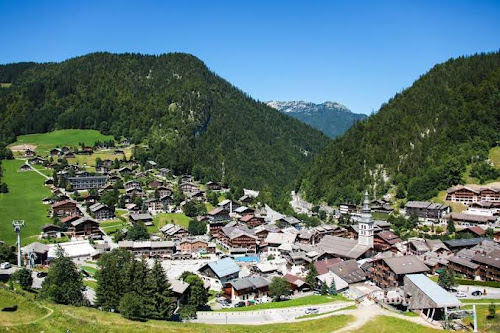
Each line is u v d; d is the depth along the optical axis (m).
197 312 111.31
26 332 70.75
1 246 148.62
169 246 184.75
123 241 186.50
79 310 89.25
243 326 93.12
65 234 195.38
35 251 153.12
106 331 77.25
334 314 100.94
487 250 156.00
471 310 107.19
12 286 103.31
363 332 88.94
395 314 101.31
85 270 147.00
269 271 161.12
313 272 143.38
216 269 149.12
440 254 166.75
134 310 89.75
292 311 111.62
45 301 90.56
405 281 116.81
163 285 101.12
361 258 175.62
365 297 126.12
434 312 103.19
